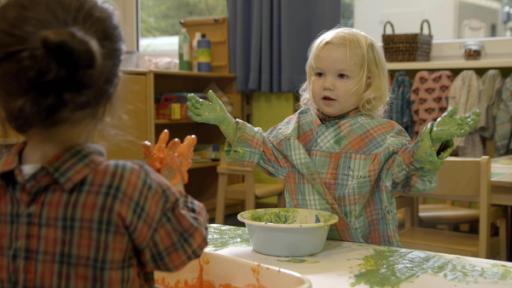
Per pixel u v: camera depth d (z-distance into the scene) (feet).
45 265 1.91
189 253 2.06
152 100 9.65
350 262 3.31
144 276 2.08
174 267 2.03
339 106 4.09
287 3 10.18
